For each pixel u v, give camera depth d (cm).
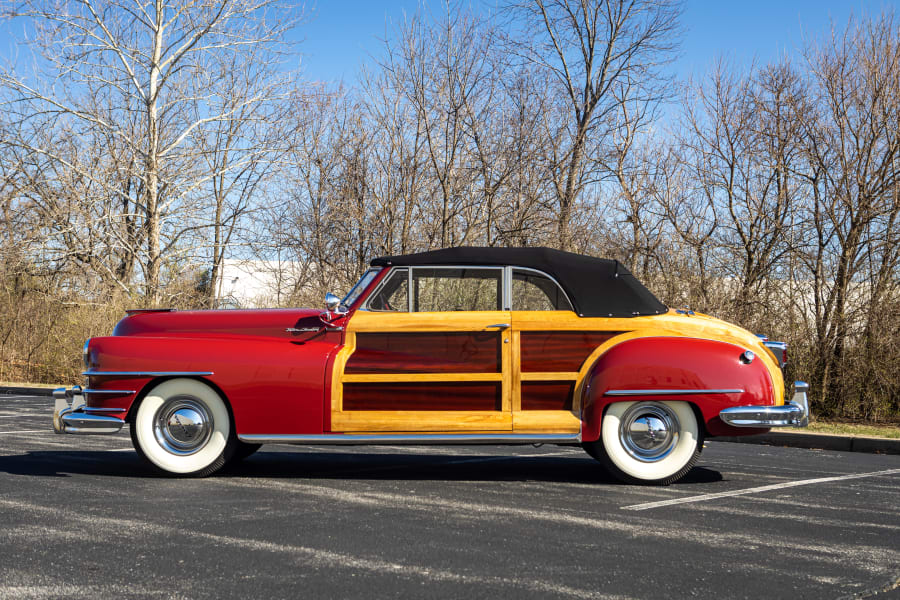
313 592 375
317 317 664
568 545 460
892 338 1261
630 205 1747
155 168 2414
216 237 2600
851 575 409
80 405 686
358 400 650
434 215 2000
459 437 644
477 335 655
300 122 2506
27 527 495
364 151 2236
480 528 498
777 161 1455
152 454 666
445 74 1980
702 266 1515
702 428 651
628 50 2278
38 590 377
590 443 696
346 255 2214
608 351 650
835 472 764
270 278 2728
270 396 649
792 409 646
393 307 669
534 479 679
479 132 1983
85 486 631
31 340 2227
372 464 764
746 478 707
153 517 523
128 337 675
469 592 377
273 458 802
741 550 454
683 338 652
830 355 1316
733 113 1548
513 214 2009
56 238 2403
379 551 445
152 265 2394
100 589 379
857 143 1347
